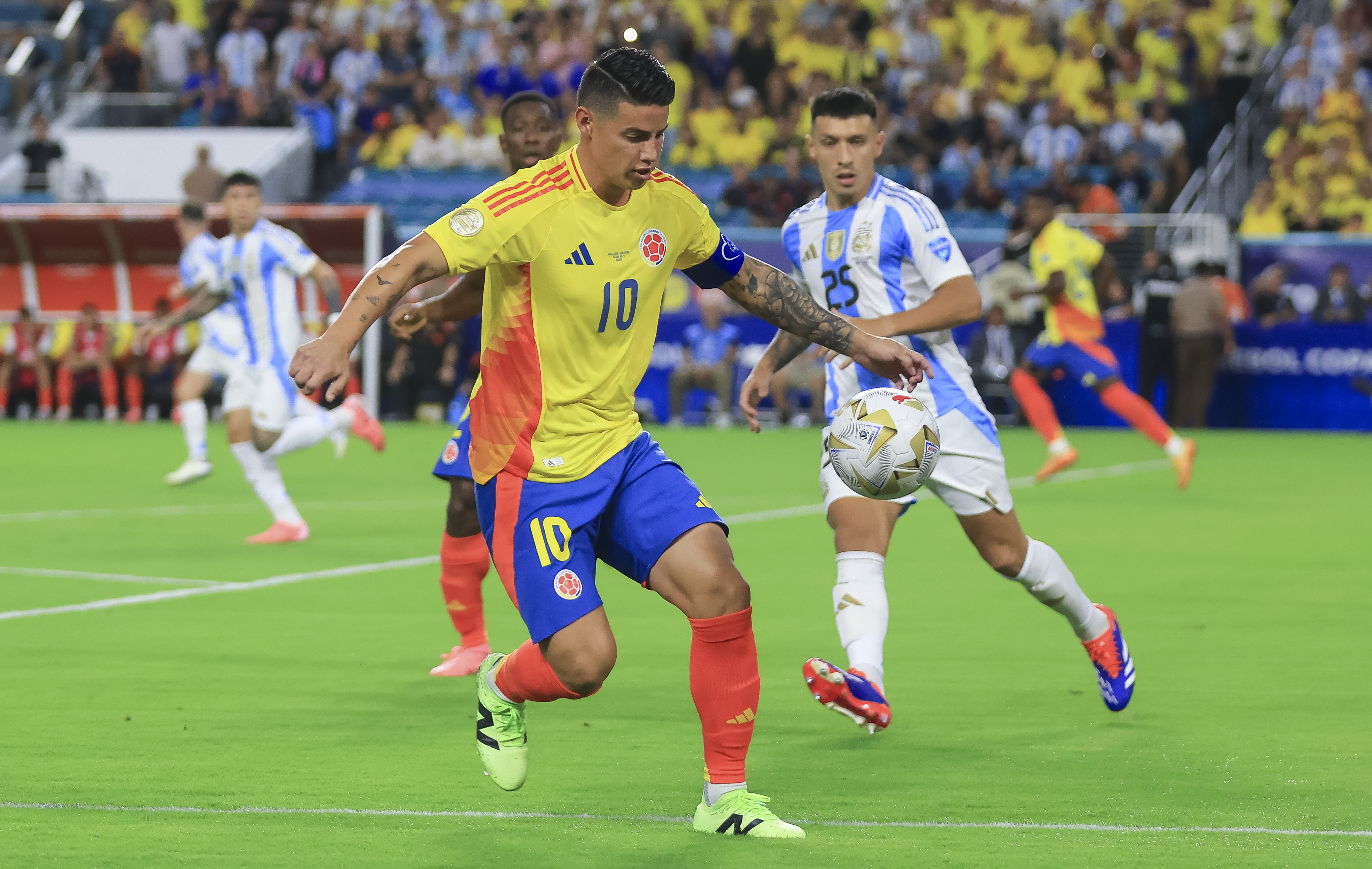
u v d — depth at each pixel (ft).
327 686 67.46
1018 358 258.37
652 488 46.37
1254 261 263.08
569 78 320.50
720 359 260.21
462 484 68.13
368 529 126.11
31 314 282.56
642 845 44.06
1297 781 51.57
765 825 44.86
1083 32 318.04
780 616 85.87
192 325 277.64
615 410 46.91
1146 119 305.94
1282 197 288.10
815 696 52.90
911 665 72.54
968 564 106.22
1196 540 119.03
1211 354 251.19
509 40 325.62
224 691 66.23
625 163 43.98
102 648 75.92
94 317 276.82
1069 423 262.47
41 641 77.82
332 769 52.95
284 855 42.86
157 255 282.15
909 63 319.68
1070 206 276.00
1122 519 132.98
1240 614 86.33
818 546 116.06
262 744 56.49
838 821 46.73
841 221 62.85
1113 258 269.64
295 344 116.57
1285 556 109.81
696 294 268.62
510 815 47.29
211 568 103.86
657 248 46.29
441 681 68.64
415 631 81.25
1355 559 108.58
